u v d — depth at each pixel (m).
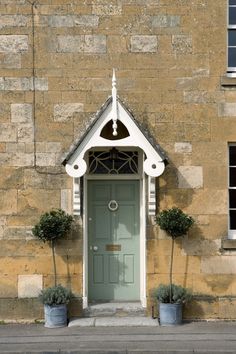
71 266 10.62
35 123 10.68
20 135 10.66
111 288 11.06
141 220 10.95
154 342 9.22
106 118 10.02
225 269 10.66
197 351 8.73
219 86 10.76
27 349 8.88
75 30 10.72
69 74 10.70
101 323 10.23
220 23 10.79
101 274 11.08
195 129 10.73
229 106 10.75
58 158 10.68
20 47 10.70
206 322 10.55
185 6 10.78
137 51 10.73
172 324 10.23
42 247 10.63
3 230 10.61
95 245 11.10
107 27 10.73
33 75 10.69
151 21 10.76
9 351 8.78
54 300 10.18
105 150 11.00
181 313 10.39
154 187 10.49
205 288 10.63
